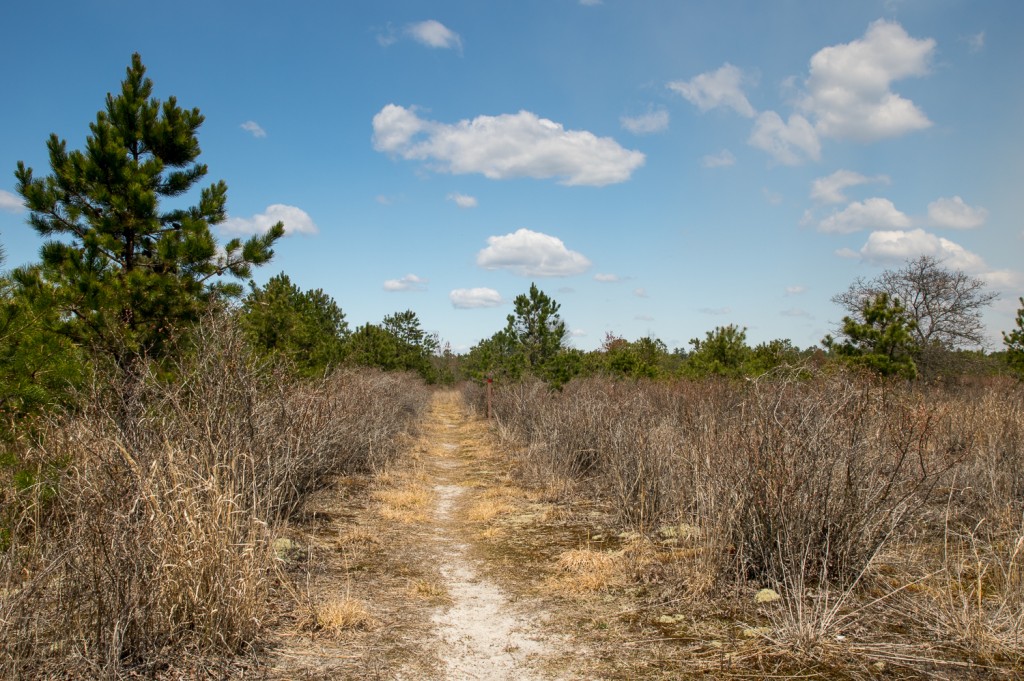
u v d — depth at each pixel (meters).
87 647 3.51
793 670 3.73
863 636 4.10
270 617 4.55
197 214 8.28
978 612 4.10
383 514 8.22
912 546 5.64
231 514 4.45
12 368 5.37
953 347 20.44
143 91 8.04
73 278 6.77
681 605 4.83
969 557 5.41
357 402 11.18
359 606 4.91
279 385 7.44
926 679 3.55
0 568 3.63
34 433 5.32
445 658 4.16
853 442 5.25
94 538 3.69
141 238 7.71
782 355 15.85
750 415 5.86
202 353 6.54
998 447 7.91
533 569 6.11
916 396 9.37
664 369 21.06
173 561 3.93
